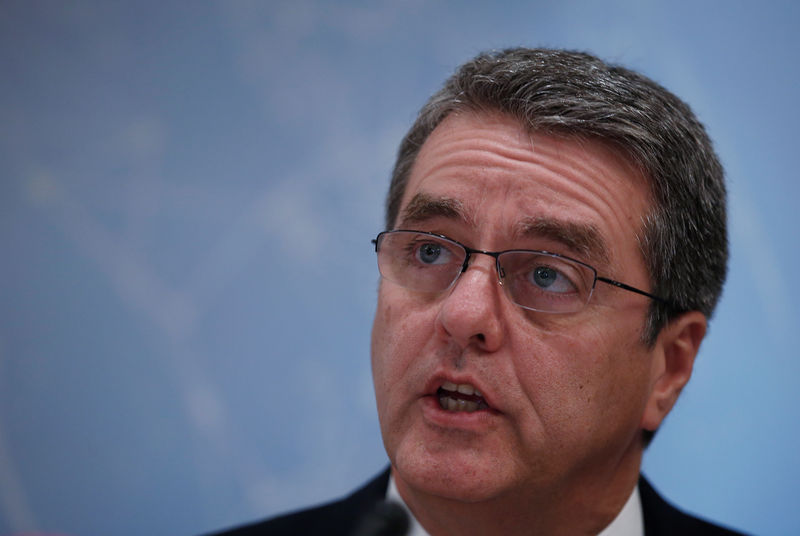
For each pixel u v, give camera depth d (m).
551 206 3.03
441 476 2.89
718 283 3.70
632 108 3.22
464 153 3.17
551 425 2.96
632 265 3.18
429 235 3.11
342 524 3.74
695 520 3.76
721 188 3.66
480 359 2.93
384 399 3.13
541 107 3.12
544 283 3.05
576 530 3.32
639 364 3.22
